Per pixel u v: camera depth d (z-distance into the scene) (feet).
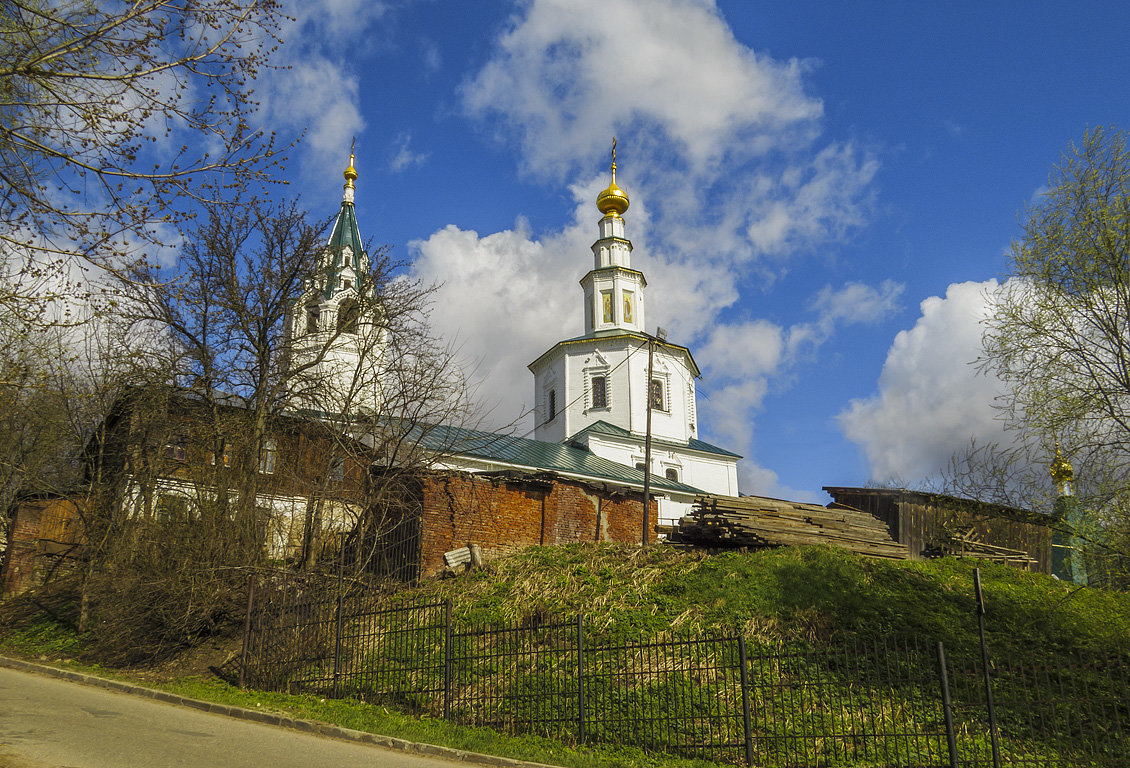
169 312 69.26
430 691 40.88
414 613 52.13
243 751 29.73
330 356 92.53
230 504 60.95
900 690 40.01
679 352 138.72
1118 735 34.76
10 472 80.69
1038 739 35.76
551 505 73.41
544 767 30.94
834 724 35.94
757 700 38.52
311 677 44.27
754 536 65.16
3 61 26.48
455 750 32.76
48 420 76.59
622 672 41.52
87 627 62.64
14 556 79.56
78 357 63.98
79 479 87.56
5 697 38.52
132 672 51.29
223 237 73.26
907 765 32.35
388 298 76.33
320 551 65.51
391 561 66.54
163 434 68.13
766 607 49.88
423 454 67.87
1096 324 50.83
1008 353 53.01
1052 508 51.01
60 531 81.30
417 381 68.08
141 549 57.47
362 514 62.08
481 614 51.37
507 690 40.50
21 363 34.17
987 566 67.77
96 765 25.16
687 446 132.16
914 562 67.00
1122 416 48.62
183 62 27.63
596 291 142.00
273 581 53.31
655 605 51.34
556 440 134.72
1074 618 53.26
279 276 74.08
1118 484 46.75
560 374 136.98
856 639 46.01
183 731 33.09
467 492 67.92
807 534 67.72
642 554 63.26
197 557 55.57
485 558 64.85
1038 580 64.90
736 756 33.37
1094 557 48.73
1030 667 43.32
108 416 69.87
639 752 33.65
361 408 71.00
